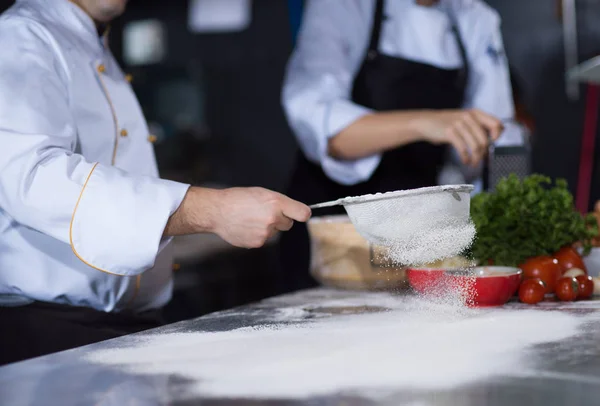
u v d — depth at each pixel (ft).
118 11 5.80
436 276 5.12
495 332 4.04
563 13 13.38
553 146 14.14
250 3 18.06
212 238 12.44
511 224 5.46
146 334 4.32
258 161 18.66
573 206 5.70
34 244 5.22
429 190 4.24
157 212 4.51
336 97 7.77
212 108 18.66
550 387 2.96
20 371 3.44
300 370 3.33
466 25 8.46
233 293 12.46
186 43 18.47
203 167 17.44
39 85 4.93
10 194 4.61
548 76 14.15
